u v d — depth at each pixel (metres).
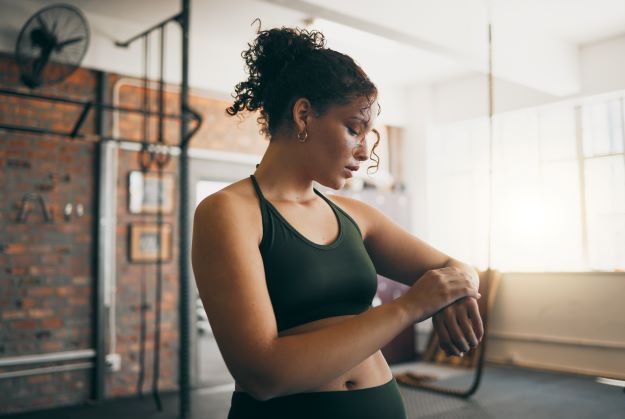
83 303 4.79
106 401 4.76
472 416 4.06
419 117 7.05
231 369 0.69
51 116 4.68
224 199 0.78
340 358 0.66
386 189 7.02
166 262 5.24
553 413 3.89
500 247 5.00
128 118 5.06
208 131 5.54
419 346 6.92
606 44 3.18
